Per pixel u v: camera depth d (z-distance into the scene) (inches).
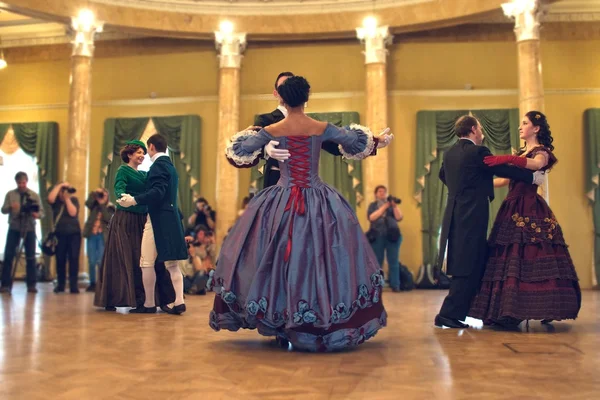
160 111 522.3
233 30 492.7
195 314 228.7
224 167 483.2
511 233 184.1
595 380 106.3
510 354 133.7
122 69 530.0
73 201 382.3
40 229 522.0
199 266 374.6
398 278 415.2
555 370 115.3
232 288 140.9
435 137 484.4
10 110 545.6
